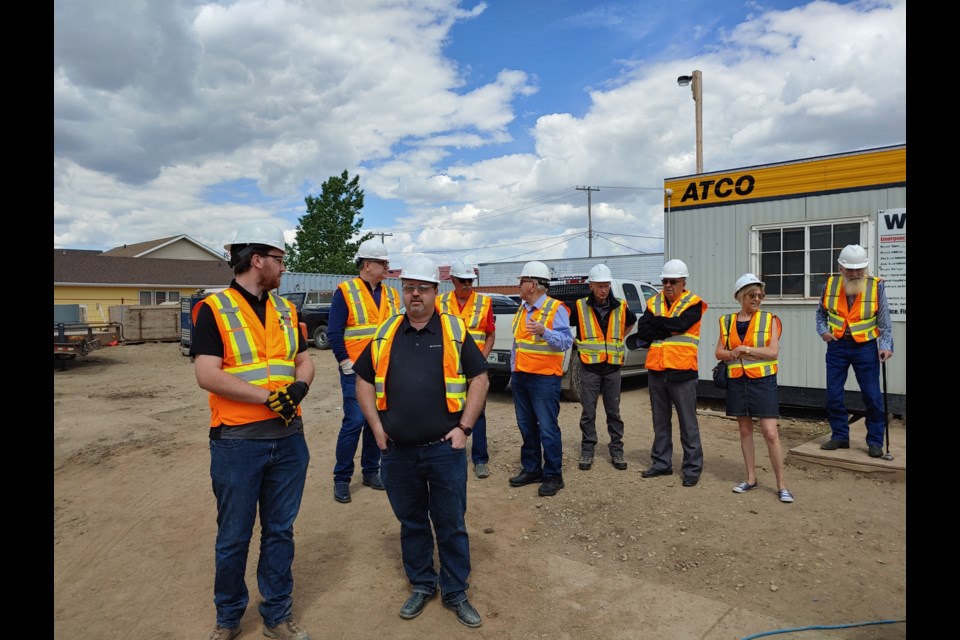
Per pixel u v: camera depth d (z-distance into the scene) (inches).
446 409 127.9
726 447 259.9
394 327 133.0
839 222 299.4
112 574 153.5
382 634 125.3
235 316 120.0
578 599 137.6
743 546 161.0
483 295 229.9
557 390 204.5
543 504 195.2
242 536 120.8
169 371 560.4
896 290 285.7
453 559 131.3
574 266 1126.4
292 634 122.3
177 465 250.7
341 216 1344.7
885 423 221.6
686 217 350.3
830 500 193.0
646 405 354.9
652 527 174.7
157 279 1268.5
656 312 214.1
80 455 268.7
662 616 129.6
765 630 123.0
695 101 689.0
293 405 120.8
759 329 191.3
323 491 211.9
